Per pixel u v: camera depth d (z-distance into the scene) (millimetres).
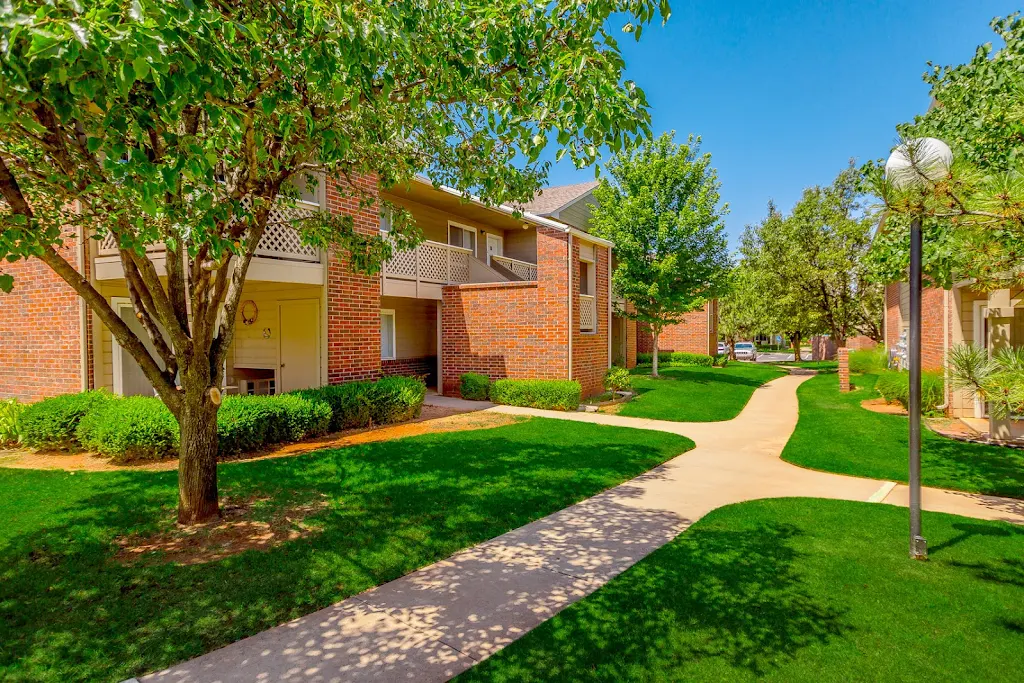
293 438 8508
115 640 3191
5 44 2256
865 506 5887
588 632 3332
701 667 2980
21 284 9703
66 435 7625
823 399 15570
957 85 6980
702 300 20203
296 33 3457
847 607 3645
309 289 10461
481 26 4109
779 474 7410
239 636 3275
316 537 4762
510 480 6625
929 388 11938
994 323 9742
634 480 7023
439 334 15180
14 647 3100
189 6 2455
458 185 6758
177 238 3916
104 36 2260
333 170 6000
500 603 3725
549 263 13609
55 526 4832
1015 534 4980
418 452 7930
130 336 4703
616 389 15422
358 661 3033
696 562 4363
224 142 4289
